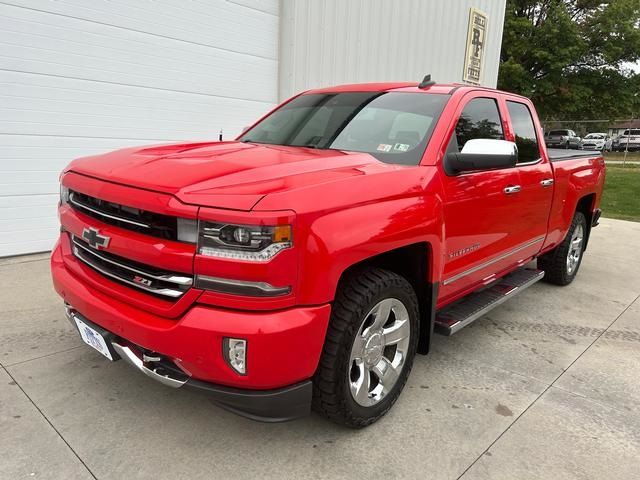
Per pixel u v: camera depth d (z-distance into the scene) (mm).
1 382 2787
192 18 6105
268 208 1905
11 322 3555
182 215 1943
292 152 2773
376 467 2268
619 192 14547
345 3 7930
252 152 2705
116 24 5449
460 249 3010
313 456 2320
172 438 2396
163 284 2078
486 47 12562
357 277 2346
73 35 5156
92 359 3086
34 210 5230
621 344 3799
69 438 2354
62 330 3463
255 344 1922
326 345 2205
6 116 4855
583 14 31922
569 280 5309
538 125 4211
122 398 2699
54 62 5070
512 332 3945
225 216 1884
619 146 34844
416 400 2850
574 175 4676
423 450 2402
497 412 2766
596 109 32719
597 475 2297
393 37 9203
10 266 4836
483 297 3605
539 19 31328
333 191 2141
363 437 2480
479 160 2744
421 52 10133
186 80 6207
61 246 2729
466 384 3064
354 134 3070
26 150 5051
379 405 2547
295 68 7320
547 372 3279
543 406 2854
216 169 2229
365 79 8734
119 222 2211
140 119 5863
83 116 5387
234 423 2539
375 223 2260
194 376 2051
